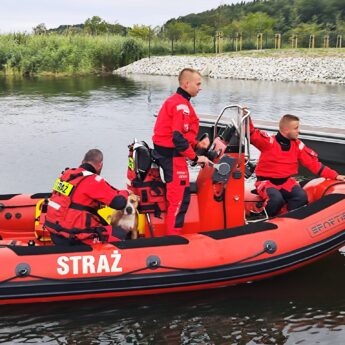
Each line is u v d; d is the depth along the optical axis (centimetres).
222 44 3850
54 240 422
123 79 2491
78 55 2909
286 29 4822
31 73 2753
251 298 433
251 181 742
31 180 741
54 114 1348
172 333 386
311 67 2480
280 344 372
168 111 431
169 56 3194
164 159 439
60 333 384
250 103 1563
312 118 1283
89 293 406
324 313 412
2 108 1457
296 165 507
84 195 413
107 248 414
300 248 445
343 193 490
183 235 437
